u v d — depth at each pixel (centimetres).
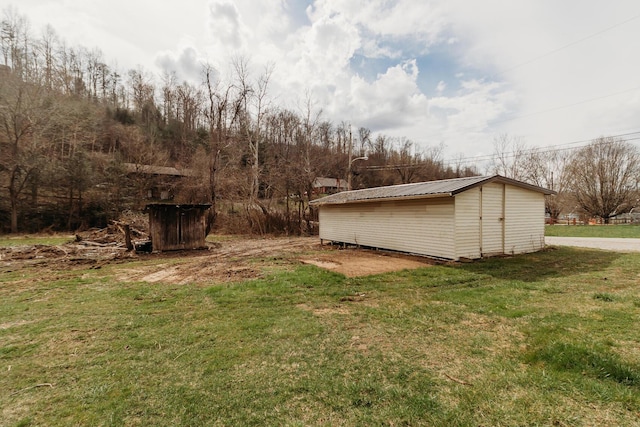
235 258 991
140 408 229
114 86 3950
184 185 2427
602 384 248
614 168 2923
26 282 659
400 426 206
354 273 717
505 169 3409
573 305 464
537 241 1069
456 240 855
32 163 1880
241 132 2152
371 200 1091
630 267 754
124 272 772
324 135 3678
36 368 292
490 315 427
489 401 233
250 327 395
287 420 214
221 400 239
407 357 310
